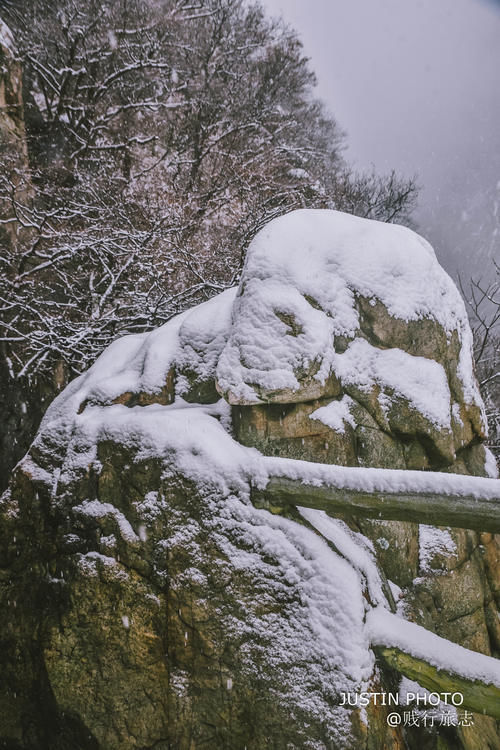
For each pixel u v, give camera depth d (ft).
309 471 9.00
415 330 11.13
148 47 44.73
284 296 10.46
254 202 32.53
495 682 7.79
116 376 12.54
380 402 10.74
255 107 49.44
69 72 38.52
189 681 9.11
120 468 10.57
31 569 10.89
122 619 9.68
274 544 9.27
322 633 8.54
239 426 10.66
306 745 8.05
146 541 9.91
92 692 9.59
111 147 36.35
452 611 10.53
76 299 23.34
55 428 11.94
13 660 10.61
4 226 25.38
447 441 10.84
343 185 49.34
